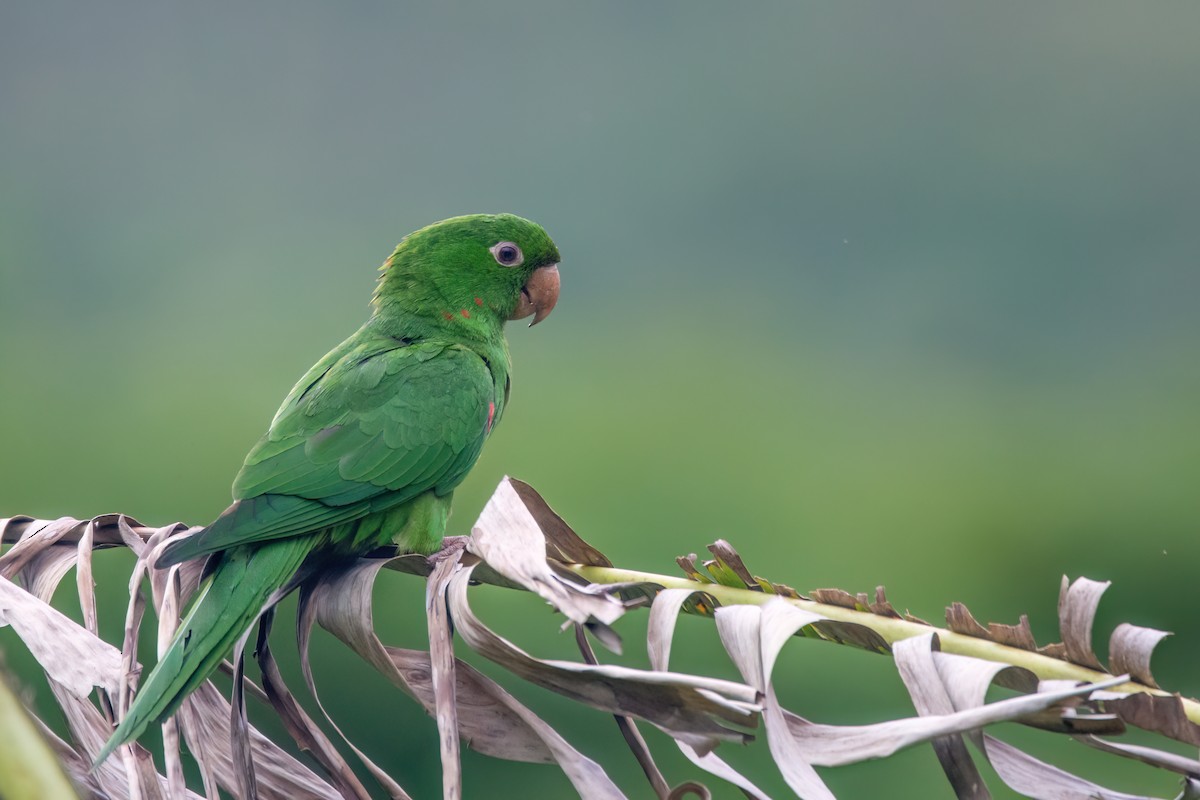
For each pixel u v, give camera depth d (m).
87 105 30.08
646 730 9.99
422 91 31.67
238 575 4.76
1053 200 28.28
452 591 3.77
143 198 27.95
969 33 30.02
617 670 3.46
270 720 9.31
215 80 30.34
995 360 23.17
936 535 13.17
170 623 4.25
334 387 6.02
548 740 3.72
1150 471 13.69
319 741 4.03
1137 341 24.62
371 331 6.82
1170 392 18.92
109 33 30.94
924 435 15.95
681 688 3.43
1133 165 28.11
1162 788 9.62
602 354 18.45
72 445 13.97
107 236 25.27
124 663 4.11
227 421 14.20
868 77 30.36
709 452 13.95
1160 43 29.33
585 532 13.17
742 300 26.17
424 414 6.04
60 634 4.09
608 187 30.23
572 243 30.09
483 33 31.56
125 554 9.31
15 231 24.70
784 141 29.59
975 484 13.67
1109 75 29.19
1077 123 28.91
